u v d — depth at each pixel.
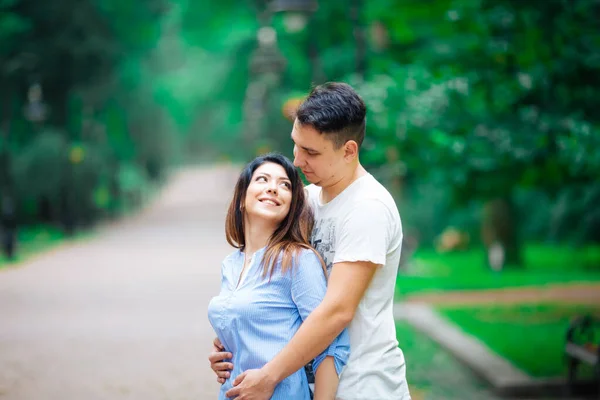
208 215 56.66
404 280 22.33
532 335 12.91
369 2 22.16
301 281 3.81
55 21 38.00
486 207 26.50
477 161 11.05
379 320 3.82
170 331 13.55
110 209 49.84
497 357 10.64
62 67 38.81
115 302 17.14
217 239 37.19
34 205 42.06
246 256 4.09
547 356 10.99
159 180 74.62
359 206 3.79
